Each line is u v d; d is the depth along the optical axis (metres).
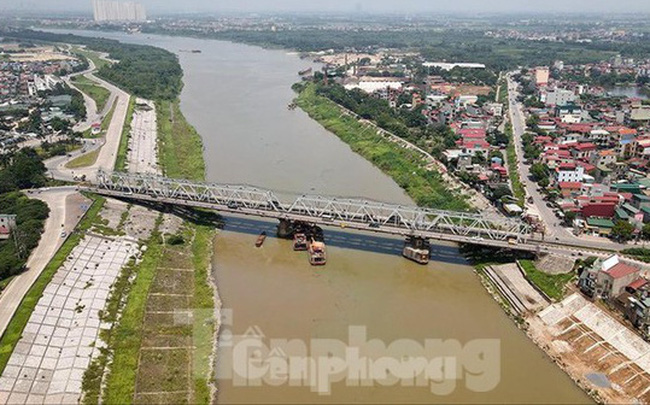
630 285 103.06
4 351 87.75
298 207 139.12
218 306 108.56
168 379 87.81
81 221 133.25
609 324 99.12
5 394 81.00
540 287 112.38
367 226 131.75
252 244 138.00
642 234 129.50
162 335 98.50
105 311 102.81
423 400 83.00
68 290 106.12
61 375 85.88
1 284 105.06
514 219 127.25
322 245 129.62
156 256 126.00
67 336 94.38
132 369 89.12
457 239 125.88
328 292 114.50
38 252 117.69
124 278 114.31
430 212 129.75
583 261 114.69
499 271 120.69
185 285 116.75
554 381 88.31
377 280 120.00
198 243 136.88
